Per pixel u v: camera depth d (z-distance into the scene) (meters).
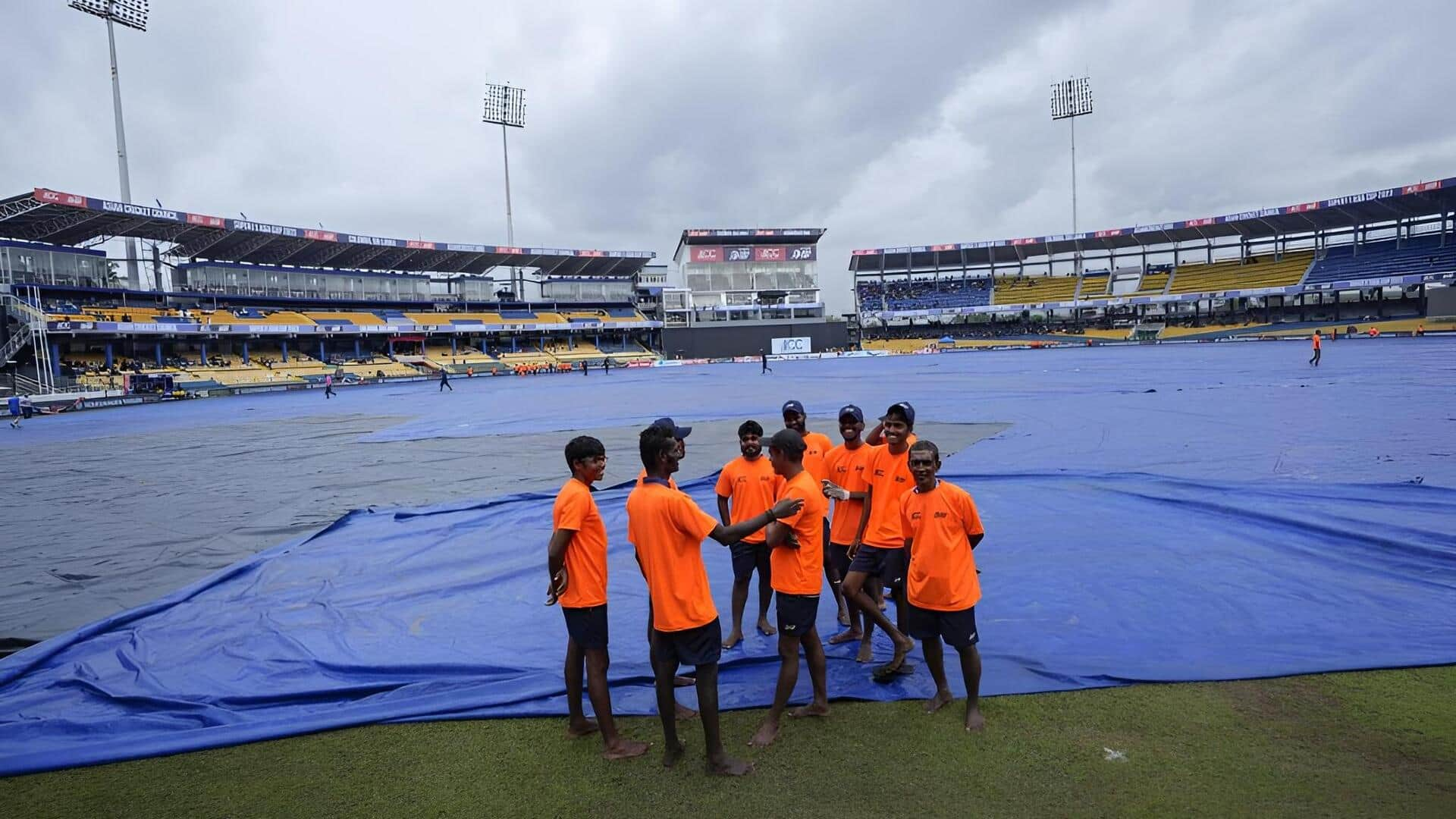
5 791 3.98
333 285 71.50
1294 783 3.51
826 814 3.47
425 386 54.66
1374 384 22.95
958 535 4.27
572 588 4.19
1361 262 67.19
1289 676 4.57
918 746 4.05
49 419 37.03
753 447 5.57
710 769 3.90
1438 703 4.18
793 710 4.54
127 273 60.34
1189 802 3.40
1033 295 87.81
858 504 5.70
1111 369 38.31
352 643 5.86
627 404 29.59
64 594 7.66
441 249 72.88
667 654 3.96
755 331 85.31
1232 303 77.94
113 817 3.71
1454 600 5.63
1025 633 5.35
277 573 7.89
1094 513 8.66
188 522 10.94
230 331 58.84
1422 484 9.14
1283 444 12.77
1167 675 4.60
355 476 14.66
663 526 3.95
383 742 4.36
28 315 47.69
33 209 48.09
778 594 4.34
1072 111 84.00
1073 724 4.16
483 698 4.75
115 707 4.96
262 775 4.05
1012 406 21.70
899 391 30.25
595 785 3.85
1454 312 60.75
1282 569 6.46
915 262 94.12
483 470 14.86
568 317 84.44
